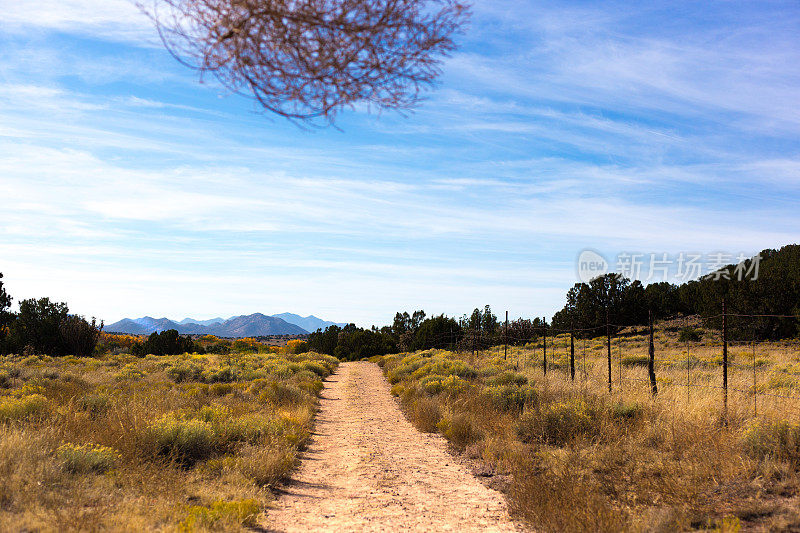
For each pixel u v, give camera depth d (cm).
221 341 9338
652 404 1189
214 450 1002
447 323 5822
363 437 1414
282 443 1112
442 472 1012
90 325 4556
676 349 3681
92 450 806
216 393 2008
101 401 1346
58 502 603
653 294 6006
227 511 634
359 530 645
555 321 6112
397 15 246
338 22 243
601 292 5572
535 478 784
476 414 1501
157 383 2212
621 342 4466
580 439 1065
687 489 691
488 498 818
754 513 602
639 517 629
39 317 4462
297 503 782
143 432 920
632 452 908
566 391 1536
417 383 2384
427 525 673
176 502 659
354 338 6681
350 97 261
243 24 242
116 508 606
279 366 3231
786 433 807
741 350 3316
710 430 933
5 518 526
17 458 702
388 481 934
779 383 1541
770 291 3897
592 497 666
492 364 3011
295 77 255
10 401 1105
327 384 3081
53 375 2281
